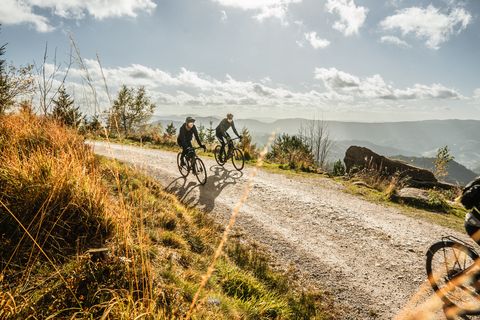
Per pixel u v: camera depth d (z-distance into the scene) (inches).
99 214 142.1
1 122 218.7
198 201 333.1
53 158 156.3
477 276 153.1
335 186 453.4
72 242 126.4
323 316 168.1
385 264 225.9
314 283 202.4
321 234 276.1
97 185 155.5
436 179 598.9
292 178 483.8
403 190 436.5
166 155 595.2
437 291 174.2
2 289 90.0
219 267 176.7
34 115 234.8
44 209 125.3
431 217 338.3
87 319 84.0
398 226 299.7
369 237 271.7
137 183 193.3
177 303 113.0
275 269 214.1
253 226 283.7
